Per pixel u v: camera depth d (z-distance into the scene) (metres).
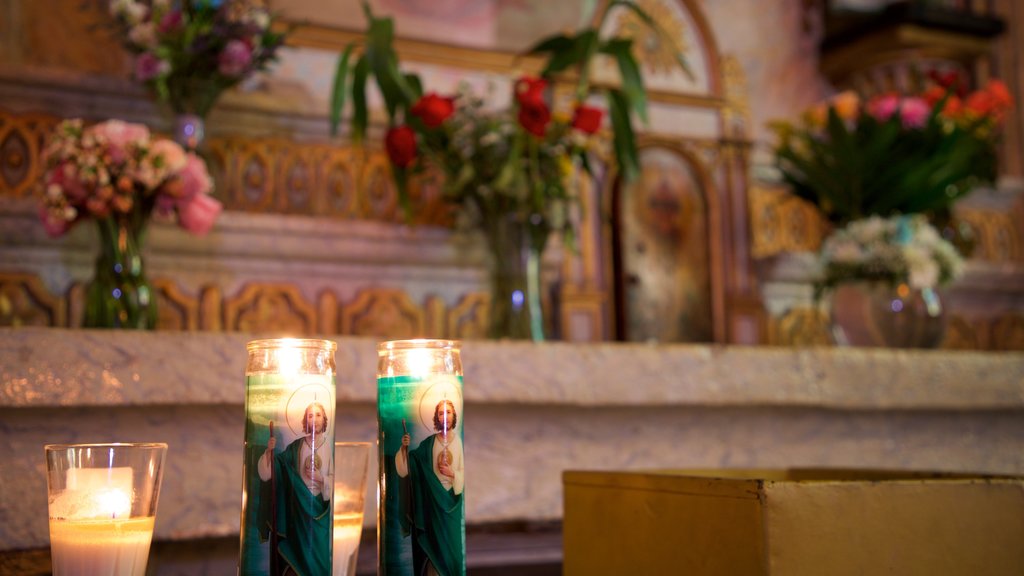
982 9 3.18
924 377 1.66
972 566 0.79
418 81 1.97
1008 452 1.78
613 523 0.87
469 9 2.61
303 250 2.10
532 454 1.40
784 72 3.01
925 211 2.20
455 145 1.88
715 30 2.95
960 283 2.85
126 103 2.06
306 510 0.59
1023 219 3.12
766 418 1.57
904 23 2.81
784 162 2.85
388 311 2.23
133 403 1.11
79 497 0.62
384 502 0.62
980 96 2.19
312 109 2.23
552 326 2.50
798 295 2.85
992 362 1.72
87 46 2.21
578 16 2.73
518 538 1.51
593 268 2.57
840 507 0.75
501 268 1.80
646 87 2.76
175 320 2.04
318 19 2.40
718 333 2.69
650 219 2.68
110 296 1.54
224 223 2.00
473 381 1.32
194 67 1.79
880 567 0.75
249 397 0.61
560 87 2.60
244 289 2.12
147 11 1.96
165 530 1.17
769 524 0.72
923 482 0.78
